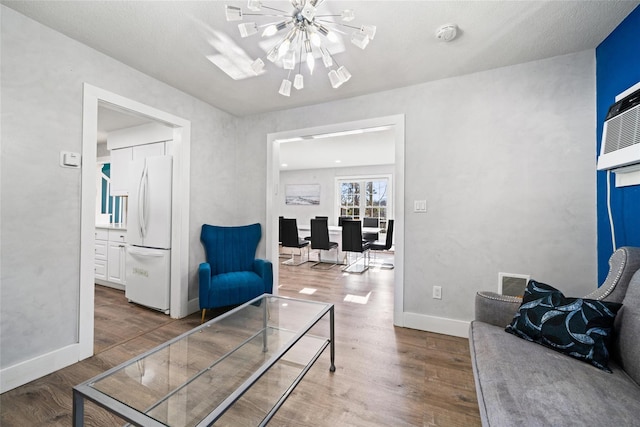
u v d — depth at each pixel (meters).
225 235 3.09
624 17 1.68
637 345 1.07
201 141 3.01
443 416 1.46
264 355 1.73
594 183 2.02
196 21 1.76
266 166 3.34
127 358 2.03
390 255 7.14
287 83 1.74
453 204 2.44
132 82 2.32
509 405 0.93
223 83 2.60
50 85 1.83
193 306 2.95
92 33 1.88
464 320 2.40
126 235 3.53
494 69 2.31
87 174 2.01
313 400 1.57
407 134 2.61
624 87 1.70
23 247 1.73
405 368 1.91
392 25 1.77
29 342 1.75
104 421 1.42
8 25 1.65
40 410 1.50
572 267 2.08
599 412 0.87
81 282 1.98
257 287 2.85
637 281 1.21
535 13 1.66
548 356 1.21
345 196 8.70
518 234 2.23
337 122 2.95
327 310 1.83
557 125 2.12
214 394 1.36
